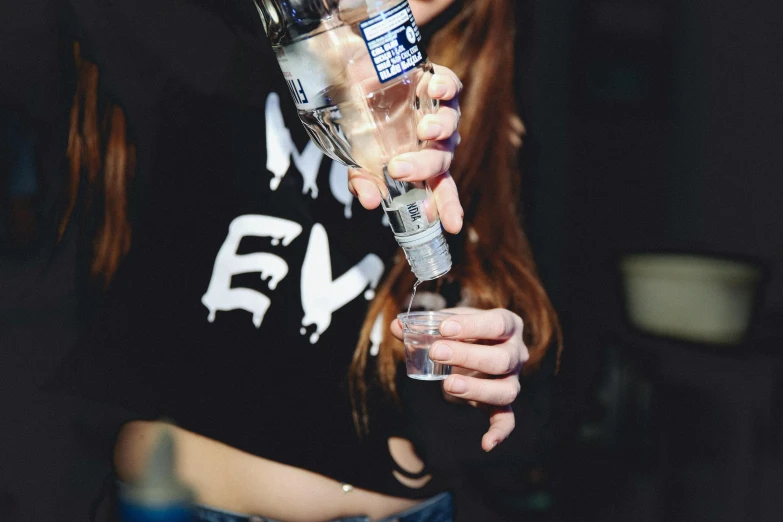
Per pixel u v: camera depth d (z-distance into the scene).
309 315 1.14
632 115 2.36
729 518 1.85
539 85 2.23
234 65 1.10
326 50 0.80
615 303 2.04
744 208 2.40
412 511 1.19
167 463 1.10
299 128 1.14
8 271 1.16
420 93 0.85
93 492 1.17
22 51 1.10
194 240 1.11
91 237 1.12
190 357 1.11
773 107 2.37
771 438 1.90
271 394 1.12
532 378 1.41
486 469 1.44
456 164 1.30
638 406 1.88
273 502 1.12
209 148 1.11
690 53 2.39
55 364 1.12
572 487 1.69
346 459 1.15
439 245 0.81
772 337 1.97
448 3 1.14
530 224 1.65
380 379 1.17
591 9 2.28
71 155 1.12
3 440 1.13
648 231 2.35
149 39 1.08
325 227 1.15
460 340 0.99
